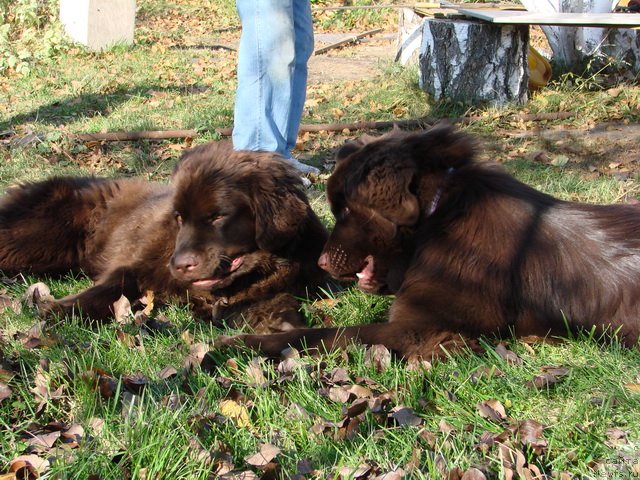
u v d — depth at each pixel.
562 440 2.15
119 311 2.66
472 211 2.50
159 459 2.06
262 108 3.44
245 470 2.09
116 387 2.28
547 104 4.84
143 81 5.75
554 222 2.53
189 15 10.12
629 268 2.47
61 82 5.72
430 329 2.47
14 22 7.42
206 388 2.27
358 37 8.12
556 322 2.49
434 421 2.21
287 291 2.76
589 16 4.50
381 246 2.55
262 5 3.35
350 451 2.12
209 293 2.73
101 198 3.07
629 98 4.90
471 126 4.47
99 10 6.93
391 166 2.48
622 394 2.26
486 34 4.78
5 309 2.65
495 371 2.36
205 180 2.60
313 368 2.37
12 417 2.21
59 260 3.04
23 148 4.07
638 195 3.49
